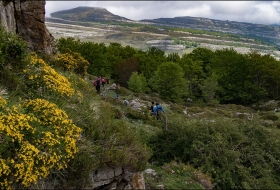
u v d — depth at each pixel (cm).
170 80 4609
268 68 5334
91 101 1062
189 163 1035
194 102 4994
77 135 703
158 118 1872
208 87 4759
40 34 1514
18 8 1423
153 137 1179
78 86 1235
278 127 2473
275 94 5509
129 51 7525
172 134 1148
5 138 603
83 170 659
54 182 638
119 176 744
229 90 5519
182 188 793
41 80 909
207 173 926
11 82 866
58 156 626
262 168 1019
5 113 667
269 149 1140
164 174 884
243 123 1268
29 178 563
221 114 3200
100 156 710
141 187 754
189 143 1102
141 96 3600
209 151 1019
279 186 994
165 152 1076
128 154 736
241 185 937
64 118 730
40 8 1505
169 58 7419
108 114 975
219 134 1103
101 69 5716
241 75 5566
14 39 976
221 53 6919
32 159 577
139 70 6488
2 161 551
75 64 1625
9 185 560
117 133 828
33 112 717
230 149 1081
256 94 5297
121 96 3206
